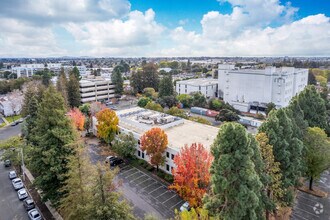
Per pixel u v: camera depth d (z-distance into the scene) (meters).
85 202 21.31
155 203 32.38
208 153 30.22
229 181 18.45
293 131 29.72
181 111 61.88
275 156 25.64
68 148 28.02
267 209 23.58
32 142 40.72
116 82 109.31
